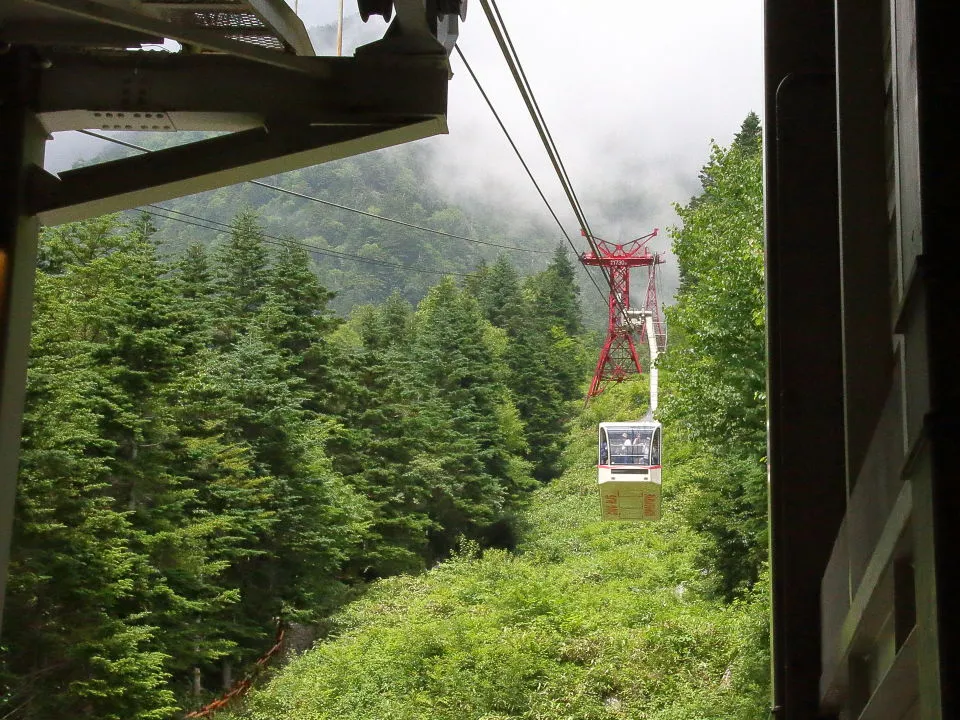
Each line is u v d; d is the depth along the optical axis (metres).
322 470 38.56
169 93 5.97
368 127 5.91
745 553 29.86
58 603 20.28
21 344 5.71
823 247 4.91
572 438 84.19
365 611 39.12
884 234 3.78
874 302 3.77
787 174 5.00
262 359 38.66
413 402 52.78
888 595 3.29
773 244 4.98
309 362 48.66
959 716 2.17
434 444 53.44
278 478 36.19
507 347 84.12
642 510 38.19
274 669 33.09
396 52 5.91
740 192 27.36
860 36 3.89
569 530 59.31
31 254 5.85
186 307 40.59
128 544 24.28
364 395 50.34
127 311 25.08
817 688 4.56
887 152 3.80
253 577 36.03
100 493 24.69
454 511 54.41
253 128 5.97
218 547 30.61
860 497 3.64
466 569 47.28
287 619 35.59
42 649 19.66
